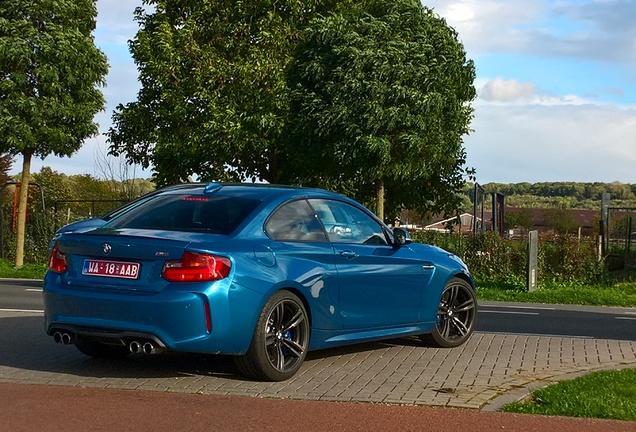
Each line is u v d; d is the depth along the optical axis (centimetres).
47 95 2311
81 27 2369
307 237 790
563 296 1823
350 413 620
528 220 4969
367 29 1944
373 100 1906
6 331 999
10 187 4956
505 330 1168
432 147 1980
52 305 734
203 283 688
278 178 2809
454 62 1981
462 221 2981
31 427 568
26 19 2272
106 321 705
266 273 724
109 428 570
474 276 2209
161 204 792
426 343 934
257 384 718
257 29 2673
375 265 841
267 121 2370
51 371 763
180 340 687
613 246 2627
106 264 722
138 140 2903
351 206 862
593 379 742
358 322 821
